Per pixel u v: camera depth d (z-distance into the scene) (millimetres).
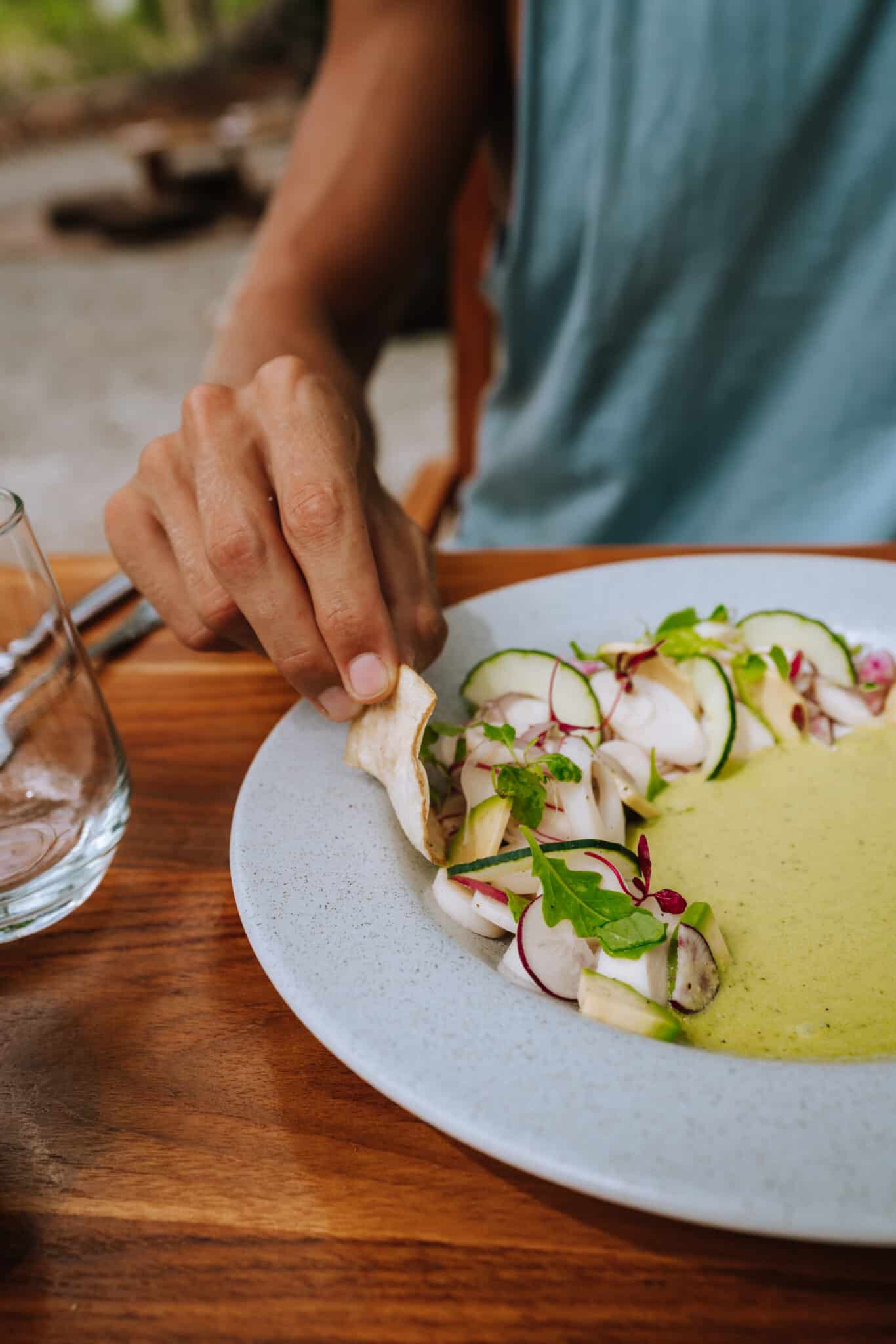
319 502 307
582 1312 223
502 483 728
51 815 316
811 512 671
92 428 1839
